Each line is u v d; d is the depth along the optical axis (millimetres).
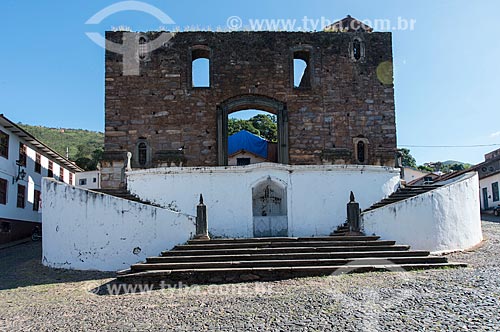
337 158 22359
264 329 7191
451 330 6762
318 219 15430
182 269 11008
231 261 11414
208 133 22359
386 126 23109
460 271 10781
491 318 7219
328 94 23062
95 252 13867
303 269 10836
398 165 19391
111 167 21750
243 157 31734
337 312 7836
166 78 22641
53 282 12312
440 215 14562
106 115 22203
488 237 17062
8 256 18172
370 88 23344
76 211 14305
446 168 63500
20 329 7953
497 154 39656
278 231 15422
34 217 28688
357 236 13312
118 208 13930
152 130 22250
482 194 35188
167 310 8516
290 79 23031
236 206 15336
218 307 8547
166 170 15672
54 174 32875
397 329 6902
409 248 12547
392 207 14055
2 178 24047
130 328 7574
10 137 25203
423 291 8938
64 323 8125
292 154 22406
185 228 13500
